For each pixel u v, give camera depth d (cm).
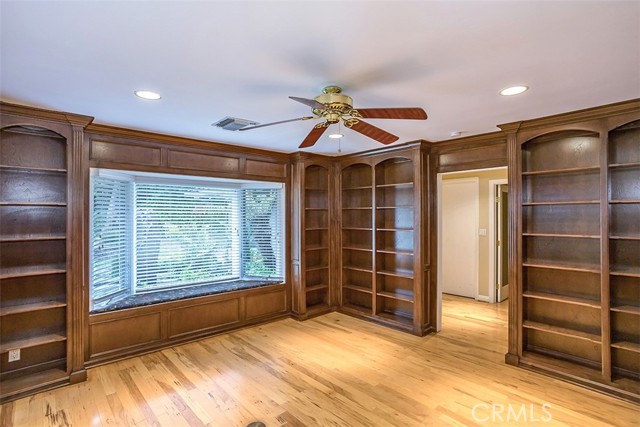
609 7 138
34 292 299
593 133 303
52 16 143
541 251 332
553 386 292
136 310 360
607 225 275
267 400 272
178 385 296
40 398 274
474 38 164
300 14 143
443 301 572
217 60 186
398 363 339
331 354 362
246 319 451
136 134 350
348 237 526
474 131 356
